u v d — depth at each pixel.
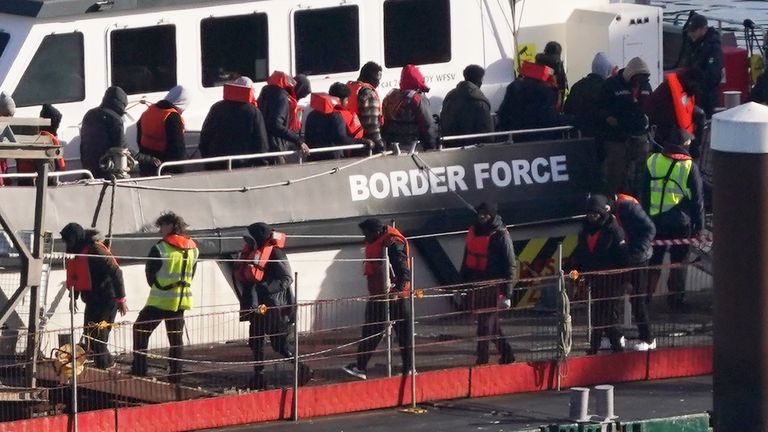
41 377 46.47
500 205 57.88
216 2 55.69
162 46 55.09
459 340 49.72
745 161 39.56
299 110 57.72
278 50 56.91
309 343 51.88
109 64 54.22
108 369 47.44
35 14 52.72
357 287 56.22
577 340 52.12
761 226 39.94
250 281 48.91
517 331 51.75
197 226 53.31
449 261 57.50
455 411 47.78
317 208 55.22
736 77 70.81
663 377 51.75
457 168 57.50
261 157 54.38
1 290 50.38
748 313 40.53
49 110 51.78
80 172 51.78
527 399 49.25
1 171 53.16
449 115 57.72
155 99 55.19
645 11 63.12
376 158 56.28
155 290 48.34
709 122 62.38
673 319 52.72
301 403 47.22
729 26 109.94
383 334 48.94
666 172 55.69
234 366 47.62
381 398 48.28
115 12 54.09
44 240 47.69
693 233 56.28
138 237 52.28
